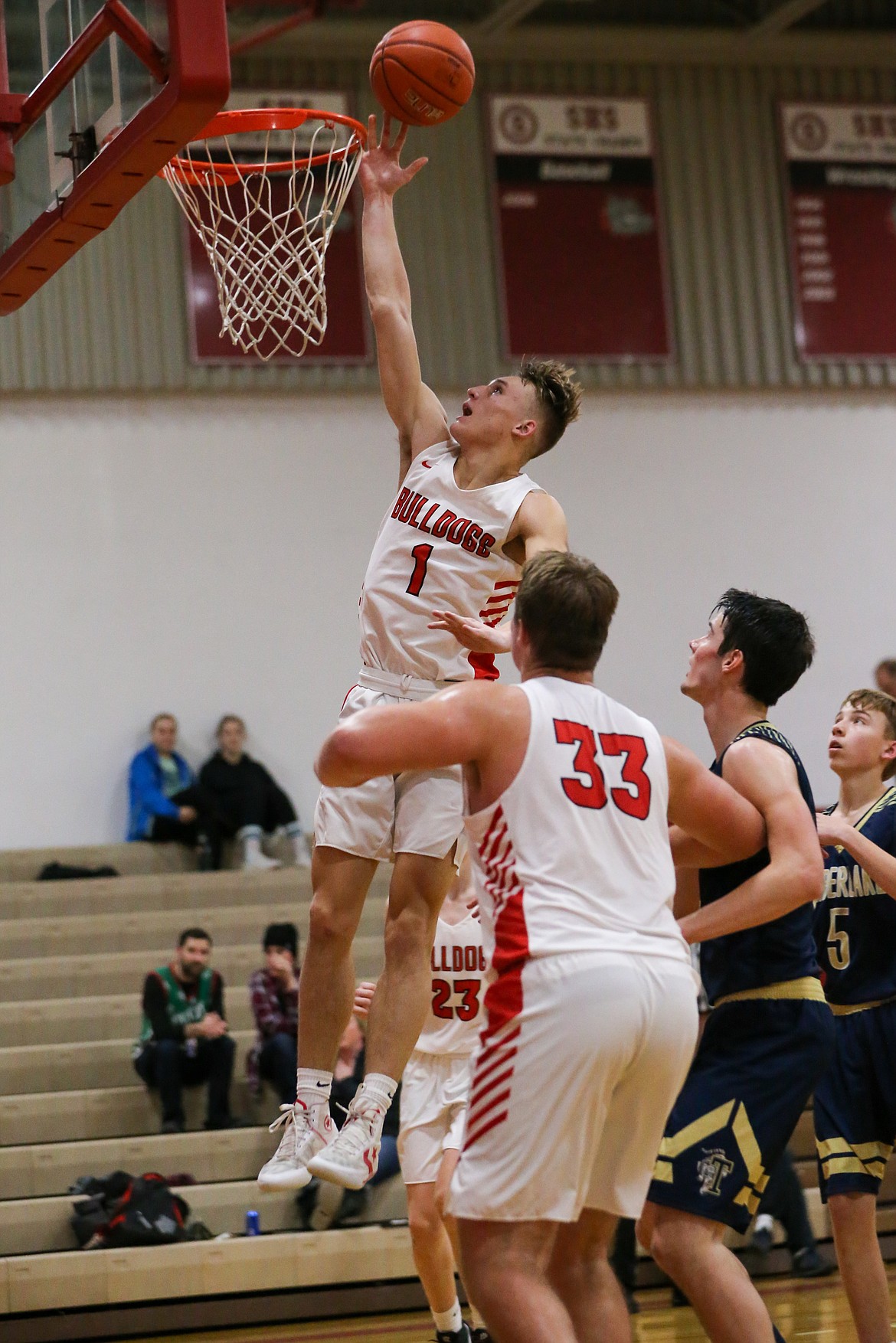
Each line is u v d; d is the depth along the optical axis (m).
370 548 14.34
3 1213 8.49
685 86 15.44
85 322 13.92
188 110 3.85
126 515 13.91
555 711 3.36
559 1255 3.47
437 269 14.57
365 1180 3.94
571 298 14.84
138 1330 7.98
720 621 4.45
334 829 4.26
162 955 11.30
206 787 13.14
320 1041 4.22
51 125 4.56
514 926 3.20
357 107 14.51
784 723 14.64
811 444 15.24
